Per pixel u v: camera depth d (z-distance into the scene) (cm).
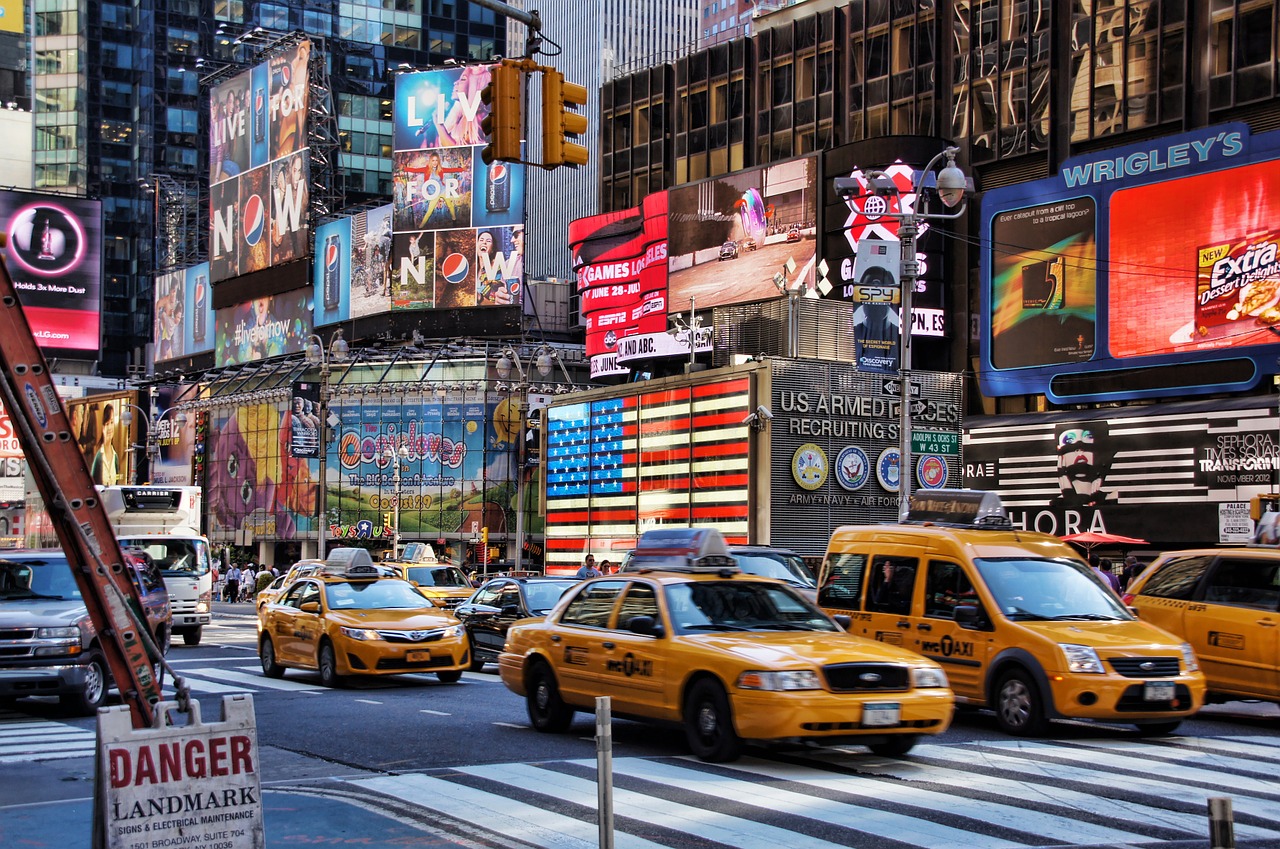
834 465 3756
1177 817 903
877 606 1514
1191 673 1316
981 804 945
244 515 7731
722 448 3853
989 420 4581
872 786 1019
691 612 1221
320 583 2002
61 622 1563
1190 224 4091
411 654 1855
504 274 7312
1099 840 829
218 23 12381
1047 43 4775
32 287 8275
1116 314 4281
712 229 5800
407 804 953
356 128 10269
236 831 636
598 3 16238
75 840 847
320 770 1132
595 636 1295
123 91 12244
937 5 5269
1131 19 4491
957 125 5116
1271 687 1459
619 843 822
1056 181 4491
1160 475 4022
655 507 4119
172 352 9669
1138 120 4450
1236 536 3797
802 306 4050
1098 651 1281
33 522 8031
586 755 1201
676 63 6656
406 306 7475
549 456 4694
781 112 6012
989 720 1468
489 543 6744
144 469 8544
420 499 6856
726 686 1112
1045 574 1420
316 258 8056
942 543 1455
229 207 8838
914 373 3953
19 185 11656
